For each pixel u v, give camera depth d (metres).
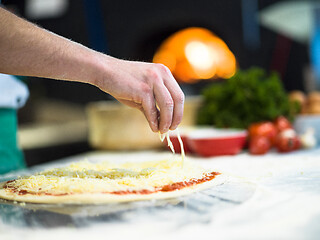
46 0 3.09
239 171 1.05
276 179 0.90
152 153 1.60
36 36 0.77
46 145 2.74
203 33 3.05
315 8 2.55
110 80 0.80
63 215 0.65
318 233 0.52
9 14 0.78
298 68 2.91
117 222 0.60
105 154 1.66
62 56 0.78
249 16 2.93
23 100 1.42
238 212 0.64
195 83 2.95
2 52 0.76
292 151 1.42
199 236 0.53
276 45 2.92
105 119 1.67
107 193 0.74
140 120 1.62
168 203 0.70
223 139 1.35
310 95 1.72
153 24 3.05
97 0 3.08
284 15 2.67
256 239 0.51
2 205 0.73
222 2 2.95
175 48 3.06
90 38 3.12
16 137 1.38
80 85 3.11
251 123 1.54
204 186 0.81
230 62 2.98
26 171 1.26
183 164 0.98
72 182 0.79
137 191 0.76
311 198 0.71
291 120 1.59
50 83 3.12
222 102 1.61
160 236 0.53
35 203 0.73
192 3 2.98
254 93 1.53
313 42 2.77
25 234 0.57
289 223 0.57
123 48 3.11
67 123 3.09
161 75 0.84
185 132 1.48
